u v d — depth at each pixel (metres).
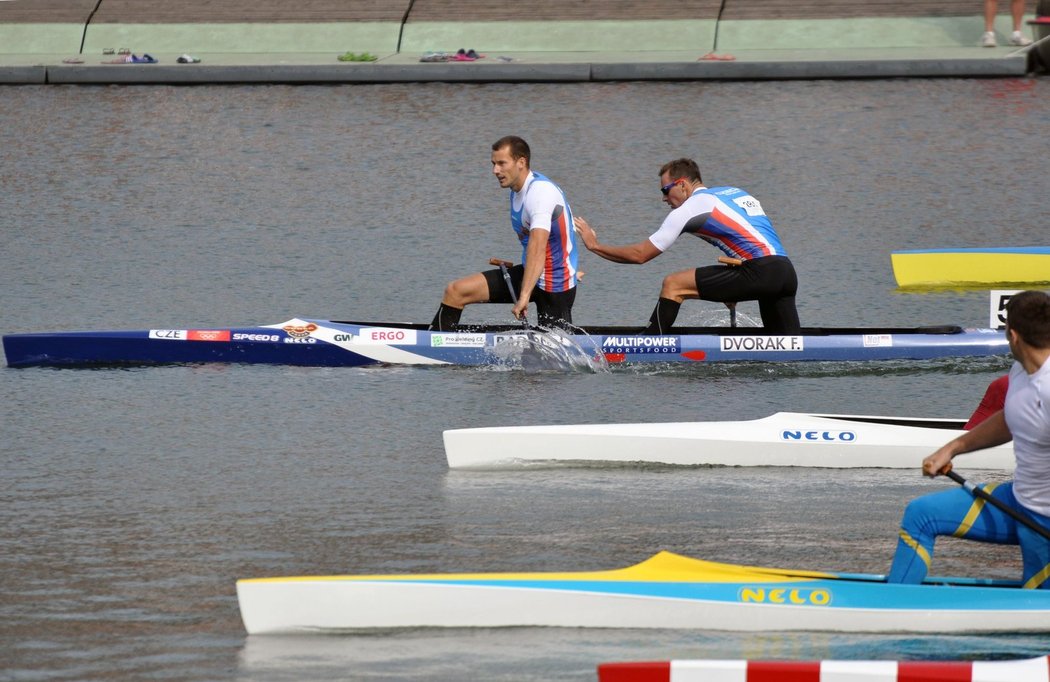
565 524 25.91
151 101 82.38
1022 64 82.19
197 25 95.75
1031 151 66.25
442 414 34.06
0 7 97.94
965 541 24.95
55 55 94.00
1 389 36.72
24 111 80.31
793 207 58.28
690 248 53.19
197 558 24.14
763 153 67.31
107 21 96.44
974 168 63.75
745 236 38.91
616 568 23.59
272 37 94.38
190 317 44.12
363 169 66.44
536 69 85.25
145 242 54.75
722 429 29.88
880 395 35.66
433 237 54.91
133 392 36.34
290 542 24.91
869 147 67.94
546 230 38.00
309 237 55.22
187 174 66.25
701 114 75.62
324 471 29.28
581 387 36.75
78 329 42.59
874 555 24.23
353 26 94.56
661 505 27.08
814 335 39.19
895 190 60.59
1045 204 58.03
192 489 28.02
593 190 61.44
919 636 20.47
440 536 25.22
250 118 77.62
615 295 47.31
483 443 29.48
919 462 29.59
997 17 90.19
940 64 82.56
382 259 51.81
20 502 27.20
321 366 39.31
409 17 94.88
